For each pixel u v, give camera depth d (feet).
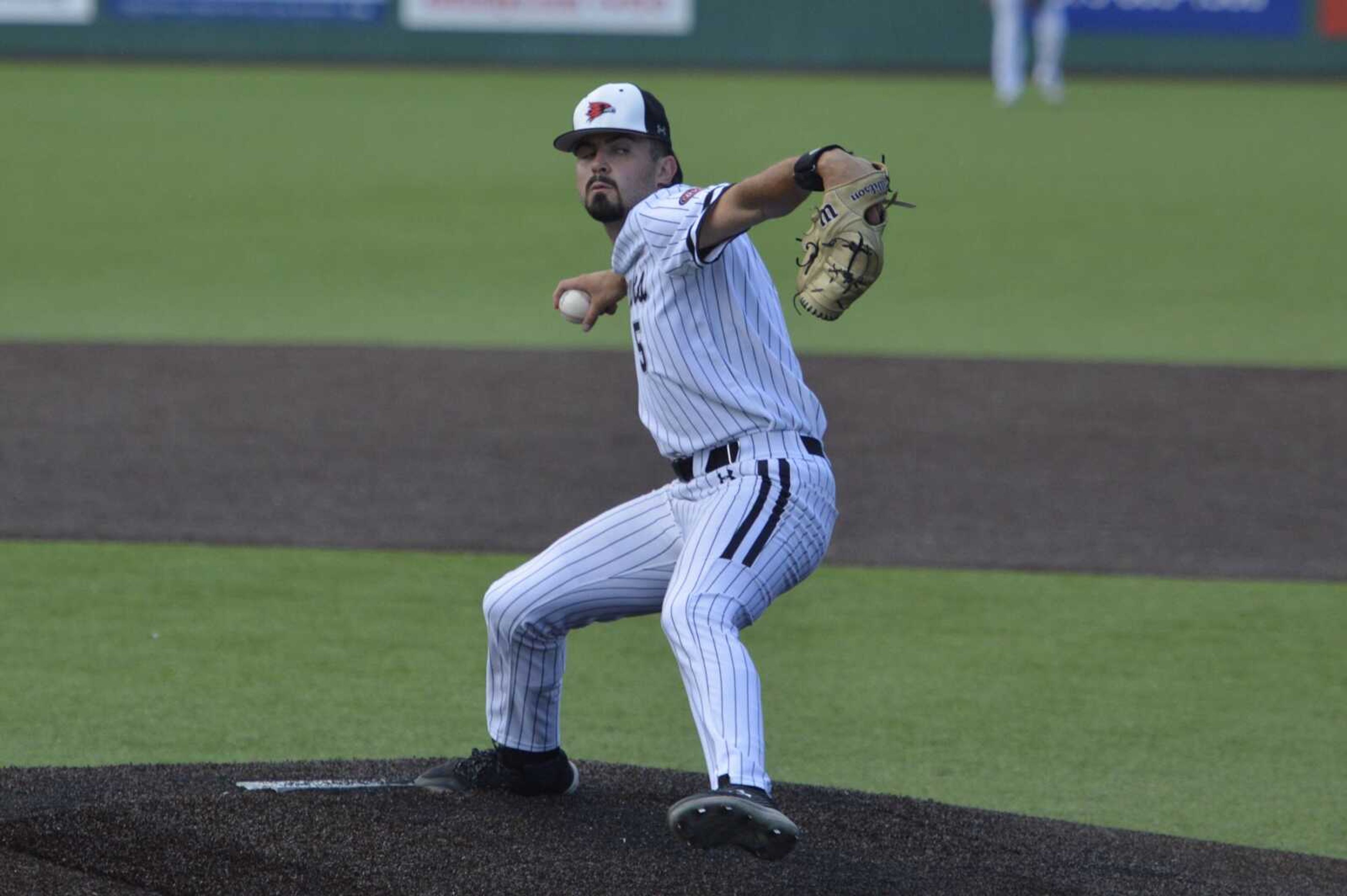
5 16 402.72
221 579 89.56
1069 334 158.71
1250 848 59.41
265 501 102.83
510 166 272.72
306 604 86.02
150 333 153.17
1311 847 60.90
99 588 87.86
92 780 60.95
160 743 68.44
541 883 50.83
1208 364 144.36
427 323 160.04
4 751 67.21
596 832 55.52
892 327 161.89
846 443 117.60
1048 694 75.77
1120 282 187.11
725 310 52.16
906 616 85.81
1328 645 82.58
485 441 116.98
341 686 75.25
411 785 59.41
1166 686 77.05
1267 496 106.93
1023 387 134.62
